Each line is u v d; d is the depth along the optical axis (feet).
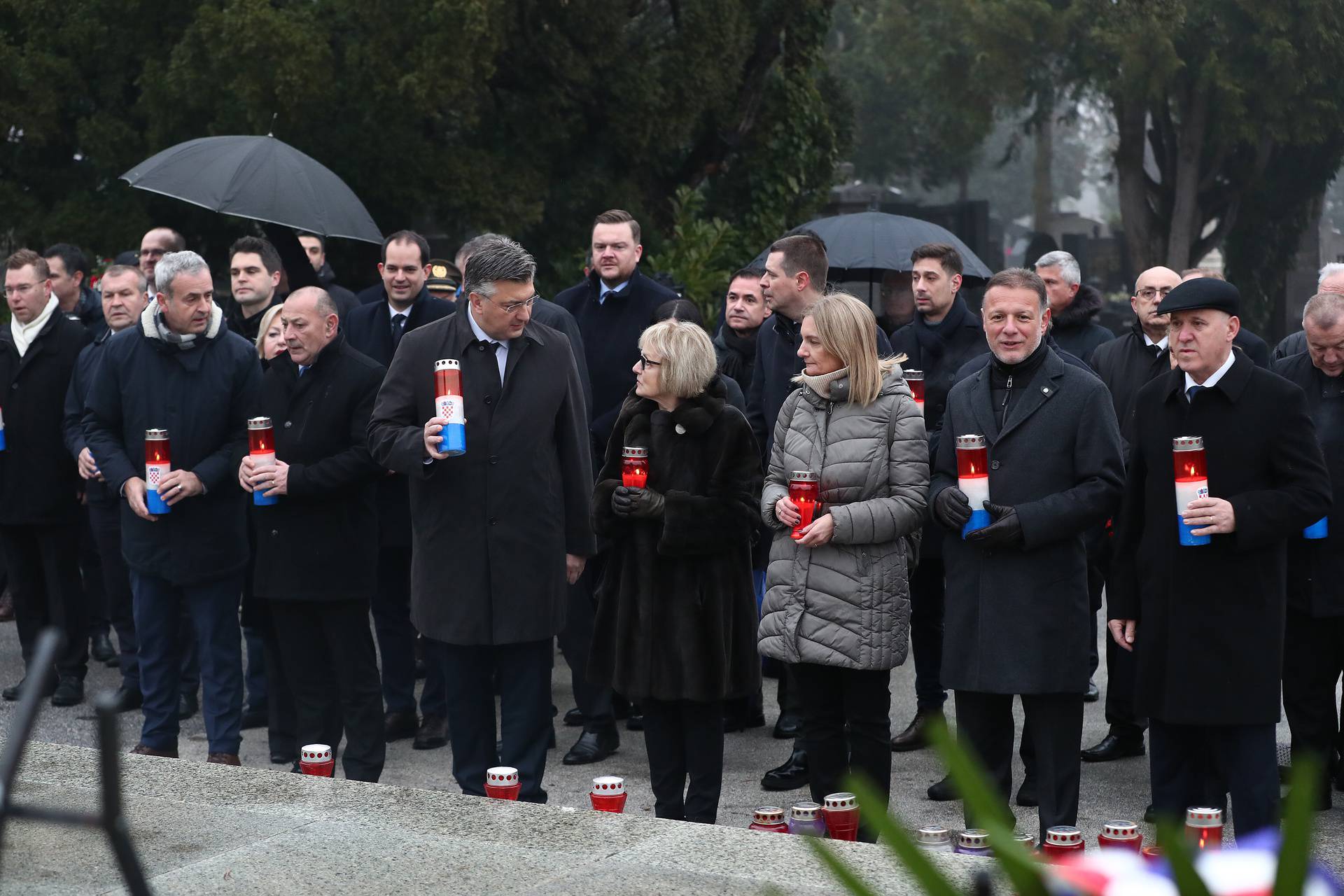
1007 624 23.88
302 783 21.44
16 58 70.03
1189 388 23.39
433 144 74.43
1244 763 23.27
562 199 80.38
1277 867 4.81
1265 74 135.74
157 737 30.94
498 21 69.05
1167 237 157.28
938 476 25.29
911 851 5.05
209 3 68.54
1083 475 23.90
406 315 36.09
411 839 18.90
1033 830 27.37
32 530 37.96
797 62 90.12
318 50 67.00
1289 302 158.81
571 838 18.86
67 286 43.37
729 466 24.93
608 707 32.73
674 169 88.58
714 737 25.43
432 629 26.05
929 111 200.34
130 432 30.94
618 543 25.70
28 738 9.61
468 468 25.81
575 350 31.65
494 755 26.78
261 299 37.96
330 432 29.17
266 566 29.25
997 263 237.86
